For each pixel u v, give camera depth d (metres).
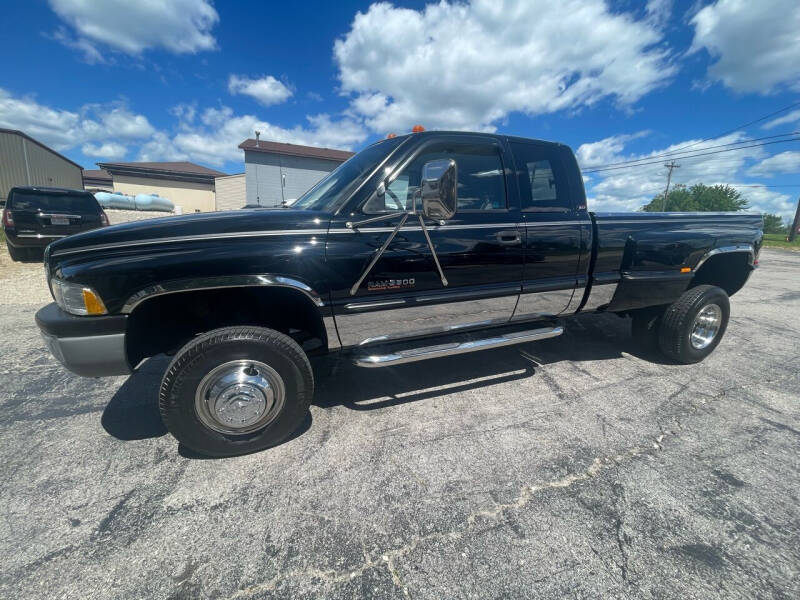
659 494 1.93
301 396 2.24
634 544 1.64
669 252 3.23
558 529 1.71
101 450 2.27
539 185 2.90
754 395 3.00
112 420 2.59
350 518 1.78
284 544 1.64
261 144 27.41
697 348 3.49
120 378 3.22
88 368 1.99
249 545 1.64
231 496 1.92
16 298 5.51
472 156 2.70
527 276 2.83
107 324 1.95
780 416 2.69
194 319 2.45
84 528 1.72
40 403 2.80
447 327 2.70
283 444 2.34
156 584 1.46
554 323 3.27
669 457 2.23
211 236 2.02
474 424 2.56
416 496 1.91
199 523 1.75
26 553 1.59
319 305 2.23
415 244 2.40
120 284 1.91
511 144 2.82
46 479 2.02
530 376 3.32
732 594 1.43
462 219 2.54
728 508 1.85
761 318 5.35
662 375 3.36
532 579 1.48
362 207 2.33
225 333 2.05
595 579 1.48
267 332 2.13
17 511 1.81
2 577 1.48
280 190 26.36
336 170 3.02
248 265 2.04
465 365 3.55
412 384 3.16
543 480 2.03
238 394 2.11
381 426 2.54
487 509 1.83
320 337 2.48
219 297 2.44
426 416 2.66
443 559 1.57
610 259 3.13
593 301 3.19
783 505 1.87
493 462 2.17
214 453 2.16
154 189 33.91
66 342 1.93
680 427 2.54
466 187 2.73
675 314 3.38
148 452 2.26
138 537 1.67
